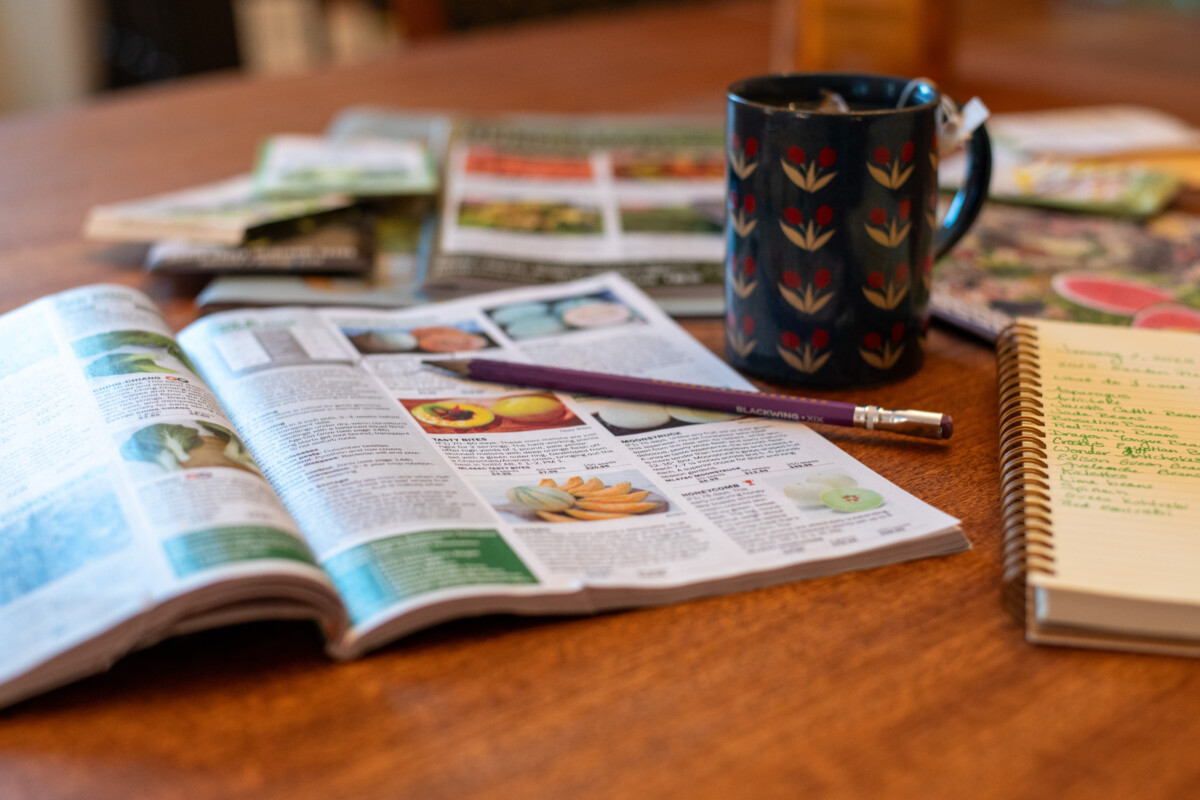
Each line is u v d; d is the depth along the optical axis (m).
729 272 0.60
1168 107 1.21
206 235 0.76
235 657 0.38
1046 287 0.71
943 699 0.36
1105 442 0.47
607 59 1.46
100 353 0.53
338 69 1.44
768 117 0.54
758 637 0.39
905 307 0.58
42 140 1.14
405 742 0.34
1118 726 0.35
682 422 0.54
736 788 0.32
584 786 0.33
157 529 0.39
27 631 0.35
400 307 0.70
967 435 0.54
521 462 0.49
